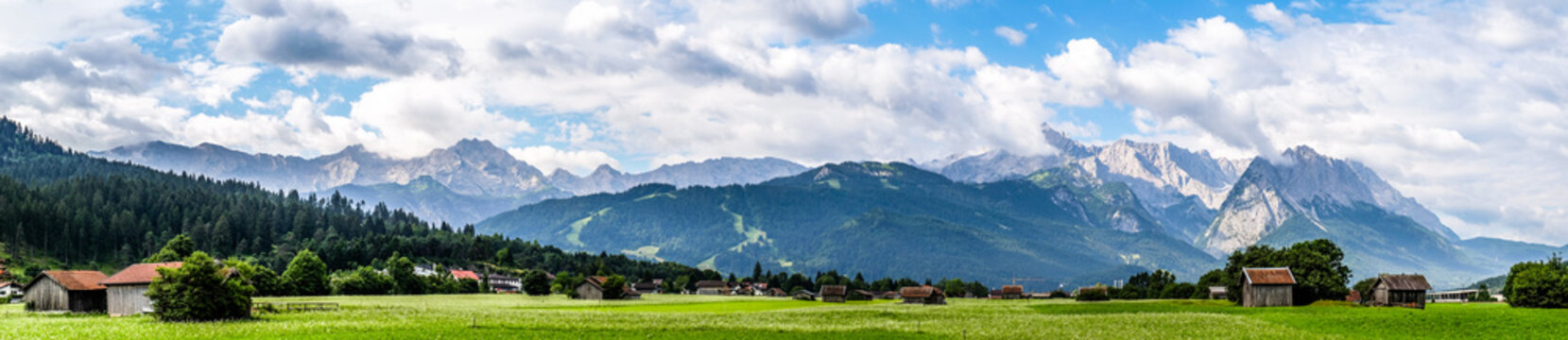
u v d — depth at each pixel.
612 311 139.12
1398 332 100.25
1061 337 95.62
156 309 92.94
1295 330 104.06
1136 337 96.81
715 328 100.31
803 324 109.00
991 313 137.50
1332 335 98.12
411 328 91.31
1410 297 148.75
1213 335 98.81
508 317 107.94
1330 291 150.62
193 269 94.06
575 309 146.25
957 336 94.62
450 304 154.25
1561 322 106.81
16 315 100.62
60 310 104.50
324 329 88.69
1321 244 164.25
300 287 188.38
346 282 199.62
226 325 89.56
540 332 91.88
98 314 103.38
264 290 180.25
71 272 107.25
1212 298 197.00
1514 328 101.88
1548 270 138.50
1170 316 123.81
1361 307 139.62
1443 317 113.50
